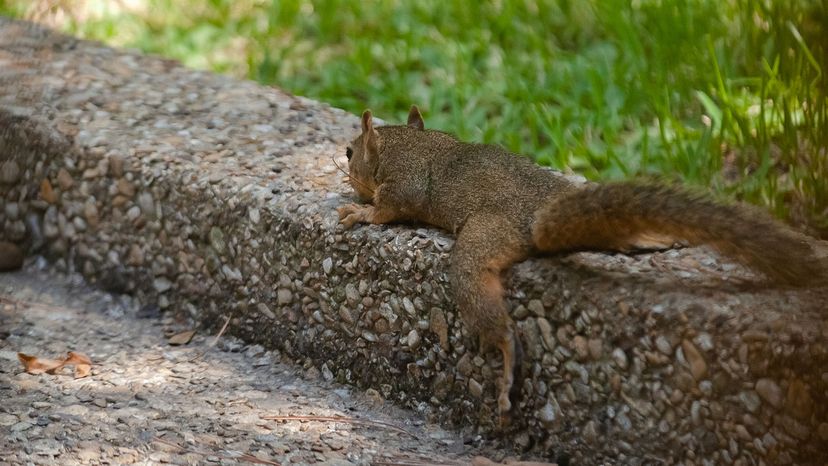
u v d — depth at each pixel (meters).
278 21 15.12
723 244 7.45
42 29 13.91
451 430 8.60
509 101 12.63
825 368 6.89
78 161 10.78
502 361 8.24
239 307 9.98
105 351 9.77
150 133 11.03
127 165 10.52
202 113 11.58
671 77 12.29
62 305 10.60
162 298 10.48
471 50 13.70
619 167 11.09
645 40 13.14
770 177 10.24
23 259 11.23
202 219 10.09
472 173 8.67
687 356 7.29
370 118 9.16
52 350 9.70
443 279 8.48
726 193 10.41
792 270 7.36
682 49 12.45
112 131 11.03
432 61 13.65
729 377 7.17
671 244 8.37
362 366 9.15
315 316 9.42
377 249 8.87
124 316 10.48
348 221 9.07
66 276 11.02
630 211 7.62
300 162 10.44
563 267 7.99
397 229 8.96
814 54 11.28
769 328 7.03
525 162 8.70
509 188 8.46
